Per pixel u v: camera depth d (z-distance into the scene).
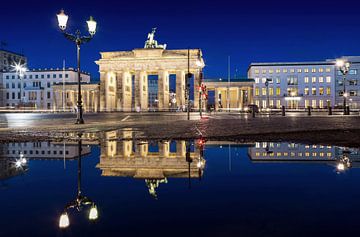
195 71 81.31
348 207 3.61
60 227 3.02
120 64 83.81
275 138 12.37
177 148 9.69
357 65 106.88
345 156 7.79
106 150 9.34
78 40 22.70
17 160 7.59
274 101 105.94
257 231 2.89
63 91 96.88
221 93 106.38
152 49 82.06
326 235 2.79
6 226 3.07
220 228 2.96
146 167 6.48
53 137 13.24
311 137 12.57
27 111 92.69
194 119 31.98
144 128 18.41
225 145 10.37
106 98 84.50
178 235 2.80
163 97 82.12
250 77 109.38
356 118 32.34
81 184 4.96
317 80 105.31
